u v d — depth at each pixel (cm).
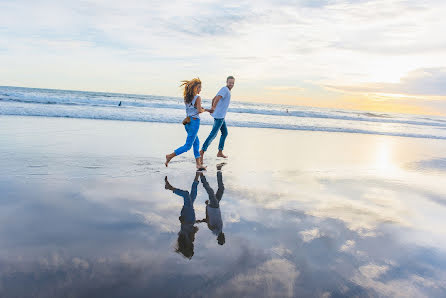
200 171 477
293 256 209
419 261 214
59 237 214
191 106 466
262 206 322
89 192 325
